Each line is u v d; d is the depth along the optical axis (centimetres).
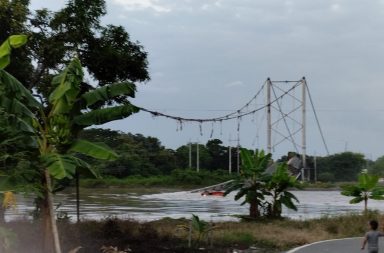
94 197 5650
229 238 1727
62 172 1060
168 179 9662
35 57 1739
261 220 2414
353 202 2494
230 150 10781
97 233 1627
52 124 1157
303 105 8588
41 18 1739
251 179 2497
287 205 2497
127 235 1655
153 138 11106
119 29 1850
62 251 1335
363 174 2494
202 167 12031
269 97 6781
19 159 1082
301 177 8962
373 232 1353
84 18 1741
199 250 1502
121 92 1270
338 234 2064
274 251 1609
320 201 5891
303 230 2078
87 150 1165
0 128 1055
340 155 12938
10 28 1616
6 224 1512
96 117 1225
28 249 1314
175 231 1797
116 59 1777
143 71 1870
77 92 1180
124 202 4744
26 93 1146
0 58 1050
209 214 3291
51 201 1126
